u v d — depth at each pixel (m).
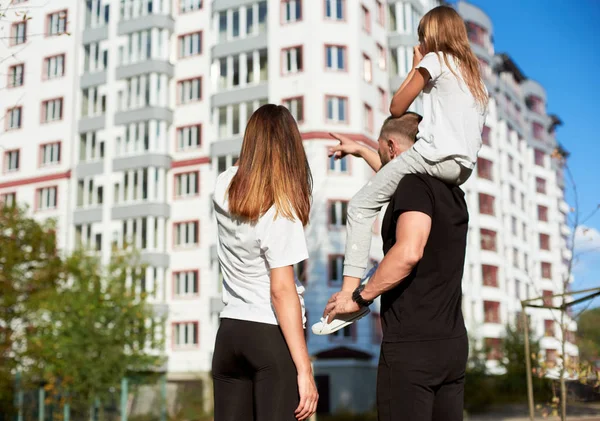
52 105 45.31
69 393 26.94
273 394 2.98
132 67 43.19
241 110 40.25
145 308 29.36
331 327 2.99
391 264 2.78
